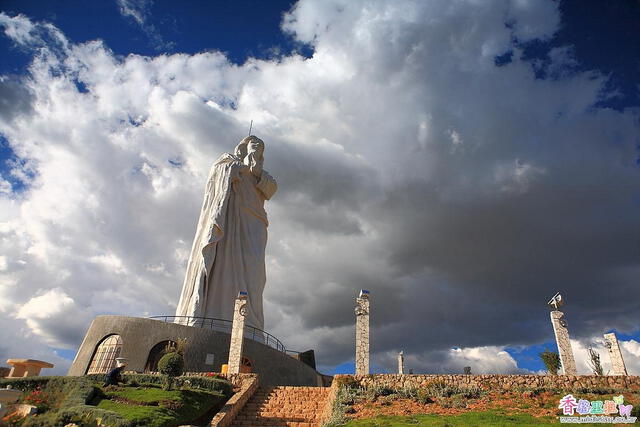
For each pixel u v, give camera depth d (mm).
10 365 34688
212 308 47031
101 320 41031
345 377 27531
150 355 38531
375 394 25719
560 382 26000
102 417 21047
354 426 20984
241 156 56938
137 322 39938
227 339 40188
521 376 26500
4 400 19406
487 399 24672
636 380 25594
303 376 44719
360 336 29406
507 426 19953
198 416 24578
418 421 21422
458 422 20922
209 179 54688
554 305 30547
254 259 51531
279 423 24703
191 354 38344
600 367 30344
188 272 49562
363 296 30750
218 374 31031
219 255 49719
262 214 54688
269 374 41188
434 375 27172
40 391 25016
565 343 29094
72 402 23062
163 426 21391
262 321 49594
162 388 26453
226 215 51812
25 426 21047
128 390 25609
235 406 25859
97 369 38500
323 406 27109
